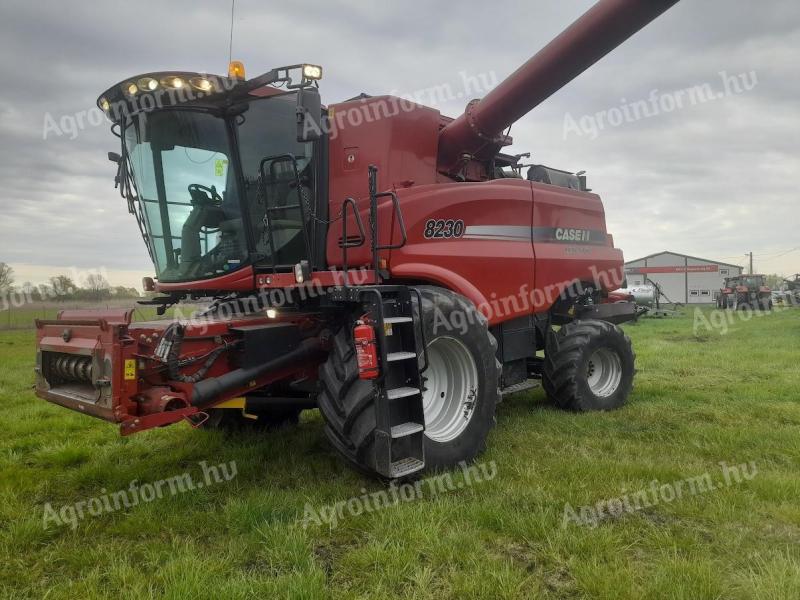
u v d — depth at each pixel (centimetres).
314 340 435
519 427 520
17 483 398
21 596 261
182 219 450
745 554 276
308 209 461
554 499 338
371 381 356
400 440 361
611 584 248
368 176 462
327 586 259
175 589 250
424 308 387
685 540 288
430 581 262
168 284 461
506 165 652
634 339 1353
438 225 473
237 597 244
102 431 540
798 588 242
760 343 1218
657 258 4625
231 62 403
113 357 320
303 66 374
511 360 546
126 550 300
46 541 315
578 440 476
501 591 246
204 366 377
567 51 447
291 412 520
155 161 445
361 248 442
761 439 460
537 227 566
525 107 497
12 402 704
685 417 552
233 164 429
